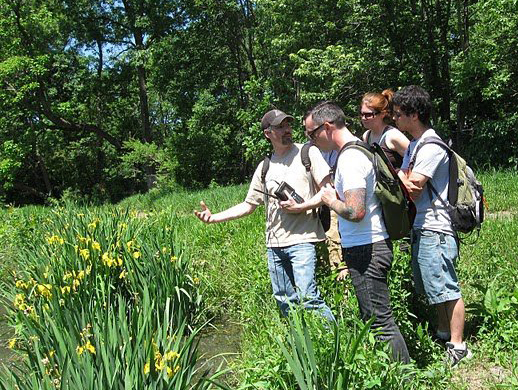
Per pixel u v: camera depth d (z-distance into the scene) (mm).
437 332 4359
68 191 32625
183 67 27844
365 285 3666
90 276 5289
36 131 28422
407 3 18688
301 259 4332
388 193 3547
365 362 3260
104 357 3225
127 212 7070
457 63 17297
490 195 9953
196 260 7031
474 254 5969
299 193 4355
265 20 22969
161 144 33219
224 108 28078
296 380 3145
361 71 18109
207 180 28641
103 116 33656
